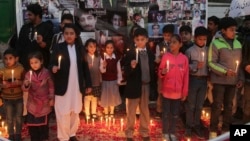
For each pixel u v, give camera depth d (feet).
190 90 17.56
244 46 17.39
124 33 22.81
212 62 17.07
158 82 17.95
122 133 18.53
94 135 18.17
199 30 17.35
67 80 15.94
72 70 16.03
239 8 21.49
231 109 17.75
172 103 16.92
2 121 19.43
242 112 20.20
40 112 16.25
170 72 16.55
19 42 19.58
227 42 17.01
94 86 20.06
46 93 16.29
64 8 21.84
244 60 17.29
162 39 23.20
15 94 16.52
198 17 23.49
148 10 22.90
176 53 16.67
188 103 17.76
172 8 23.13
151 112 21.99
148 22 23.02
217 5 24.98
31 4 20.44
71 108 16.19
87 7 22.17
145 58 16.66
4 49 21.97
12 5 21.94
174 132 17.15
